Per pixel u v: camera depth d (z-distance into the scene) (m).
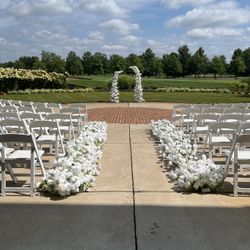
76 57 84.69
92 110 19.17
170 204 4.99
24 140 5.24
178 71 87.31
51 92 33.12
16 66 84.19
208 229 4.21
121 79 34.56
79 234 4.07
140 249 3.73
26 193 5.41
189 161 6.32
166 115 17.09
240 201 5.14
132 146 9.20
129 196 5.31
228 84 51.53
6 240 3.93
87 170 6.03
